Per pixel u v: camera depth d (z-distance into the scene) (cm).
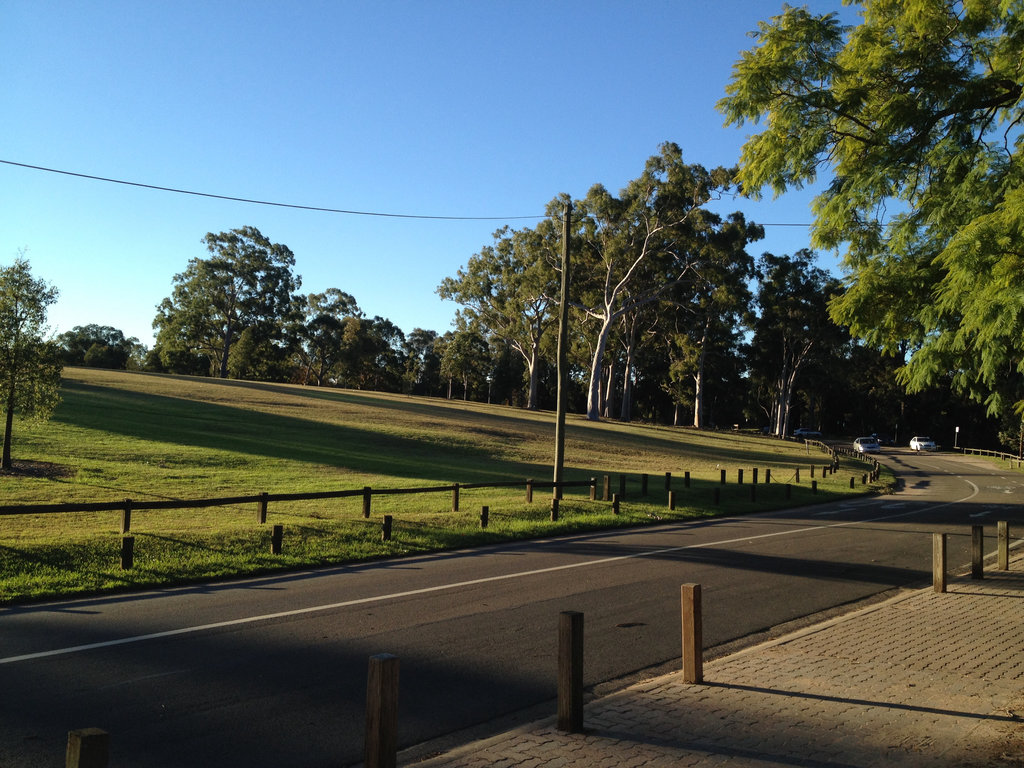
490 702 647
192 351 9756
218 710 608
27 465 2134
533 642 830
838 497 2950
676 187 6106
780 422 8525
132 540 1155
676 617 955
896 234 952
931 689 675
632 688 679
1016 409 836
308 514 1752
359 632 856
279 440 3244
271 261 9675
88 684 659
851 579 1255
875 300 891
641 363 9250
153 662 728
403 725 593
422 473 2739
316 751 536
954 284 730
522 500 2178
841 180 1006
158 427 3188
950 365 866
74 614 919
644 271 6794
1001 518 2259
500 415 5912
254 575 1209
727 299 6309
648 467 3809
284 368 10612
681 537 1733
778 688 677
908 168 951
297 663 736
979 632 891
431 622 908
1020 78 864
